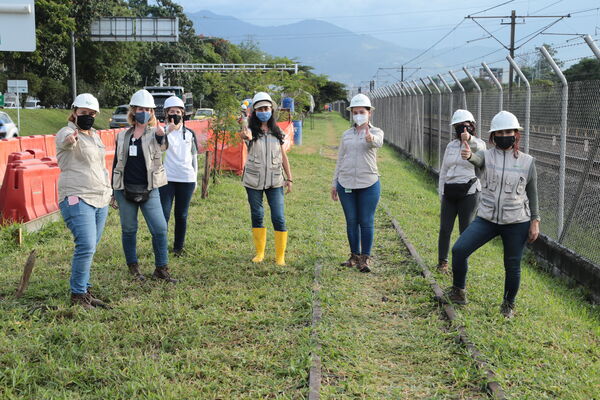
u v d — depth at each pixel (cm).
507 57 1075
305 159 2209
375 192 769
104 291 638
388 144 3294
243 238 918
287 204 1243
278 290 664
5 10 552
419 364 502
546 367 495
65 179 587
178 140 790
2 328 533
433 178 1861
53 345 502
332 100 9538
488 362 494
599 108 794
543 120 992
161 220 689
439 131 1802
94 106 584
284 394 430
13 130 2470
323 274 734
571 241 863
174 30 4375
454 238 982
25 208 926
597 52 763
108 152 1323
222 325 556
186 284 682
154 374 454
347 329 565
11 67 4809
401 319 607
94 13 4409
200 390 436
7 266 726
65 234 908
